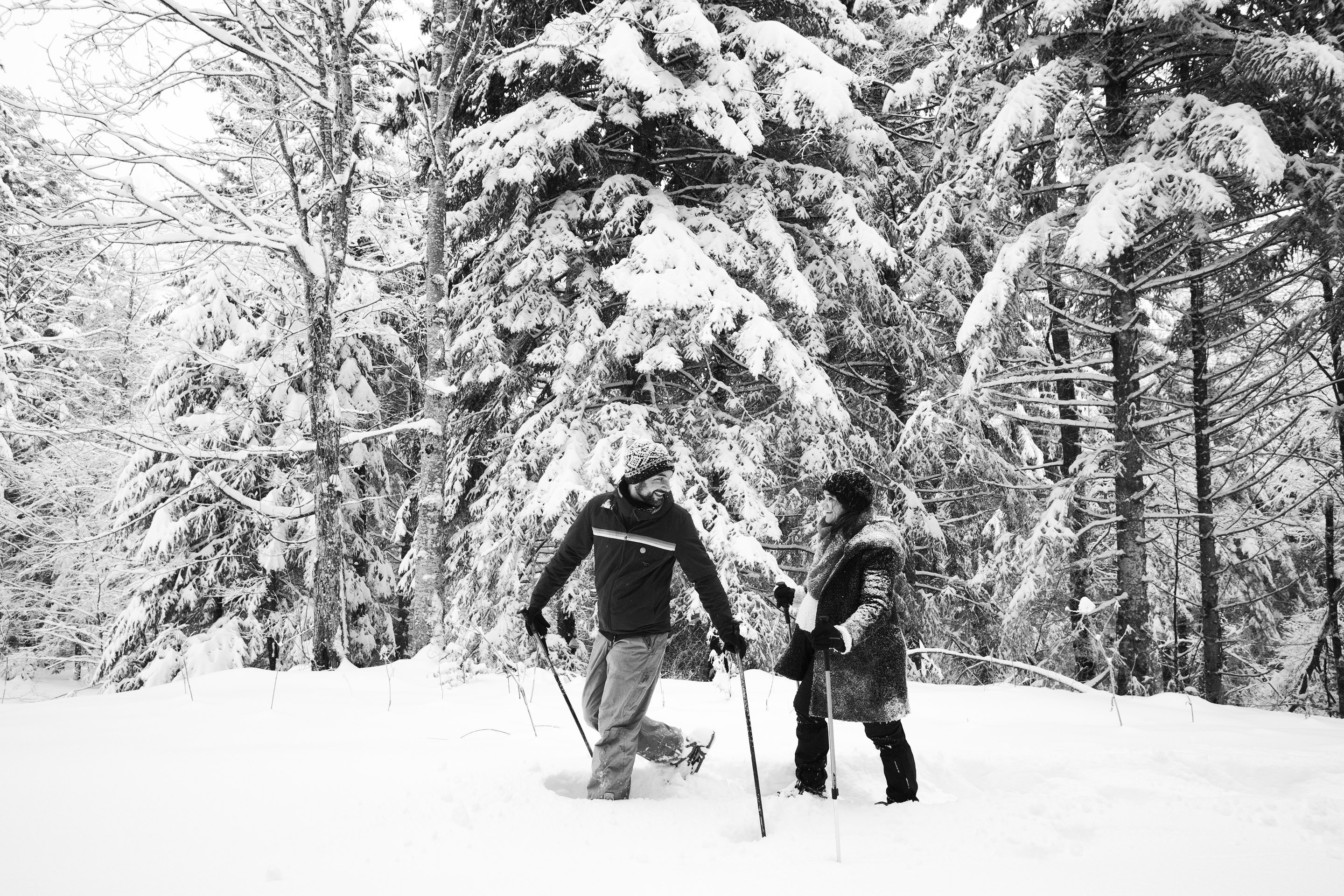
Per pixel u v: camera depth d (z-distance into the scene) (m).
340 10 8.63
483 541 9.65
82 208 8.37
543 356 9.55
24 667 17.36
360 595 14.09
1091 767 3.96
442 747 4.30
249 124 10.12
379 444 14.42
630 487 3.67
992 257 12.52
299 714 5.46
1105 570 12.63
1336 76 7.11
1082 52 9.16
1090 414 14.87
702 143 10.53
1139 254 9.62
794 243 10.77
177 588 13.30
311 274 8.70
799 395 8.74
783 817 3.30
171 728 5.04
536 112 9.28
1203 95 8.35
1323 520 15.21
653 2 9.33
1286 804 3.29
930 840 2.98
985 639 13.52
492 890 2.47
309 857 2.71
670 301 8.24
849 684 3.58
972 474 12.03
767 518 9.32
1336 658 13.28
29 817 3.07
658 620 3.65
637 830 3.05
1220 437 13.73
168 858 2.68
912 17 13.59
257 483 13.58
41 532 15.23
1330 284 10.06
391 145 11.50
